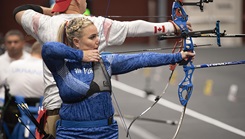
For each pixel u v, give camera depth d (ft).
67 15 30.99
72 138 28.04
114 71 29.12
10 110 46.34
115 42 30.63
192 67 29.63
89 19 29.12
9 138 46.26
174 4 29.94
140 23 30.42
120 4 202.49
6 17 196.54
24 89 46.57
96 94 27.89
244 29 205.16
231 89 91.66
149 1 199.93
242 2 203.41
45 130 31.22
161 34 30.60
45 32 30.71
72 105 28.02
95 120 28.04
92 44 27.99
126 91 99.81
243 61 29.84
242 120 70.33
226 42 201.16
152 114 75.56
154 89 102.22
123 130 65.57
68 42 29.37
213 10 199.41
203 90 98.37
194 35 29.12
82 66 28.14
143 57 29.09
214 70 129.70
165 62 28.99
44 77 31.07
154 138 61.05
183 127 66.49
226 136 61.21
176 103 84.69
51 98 30.73
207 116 73.61
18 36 54.75
